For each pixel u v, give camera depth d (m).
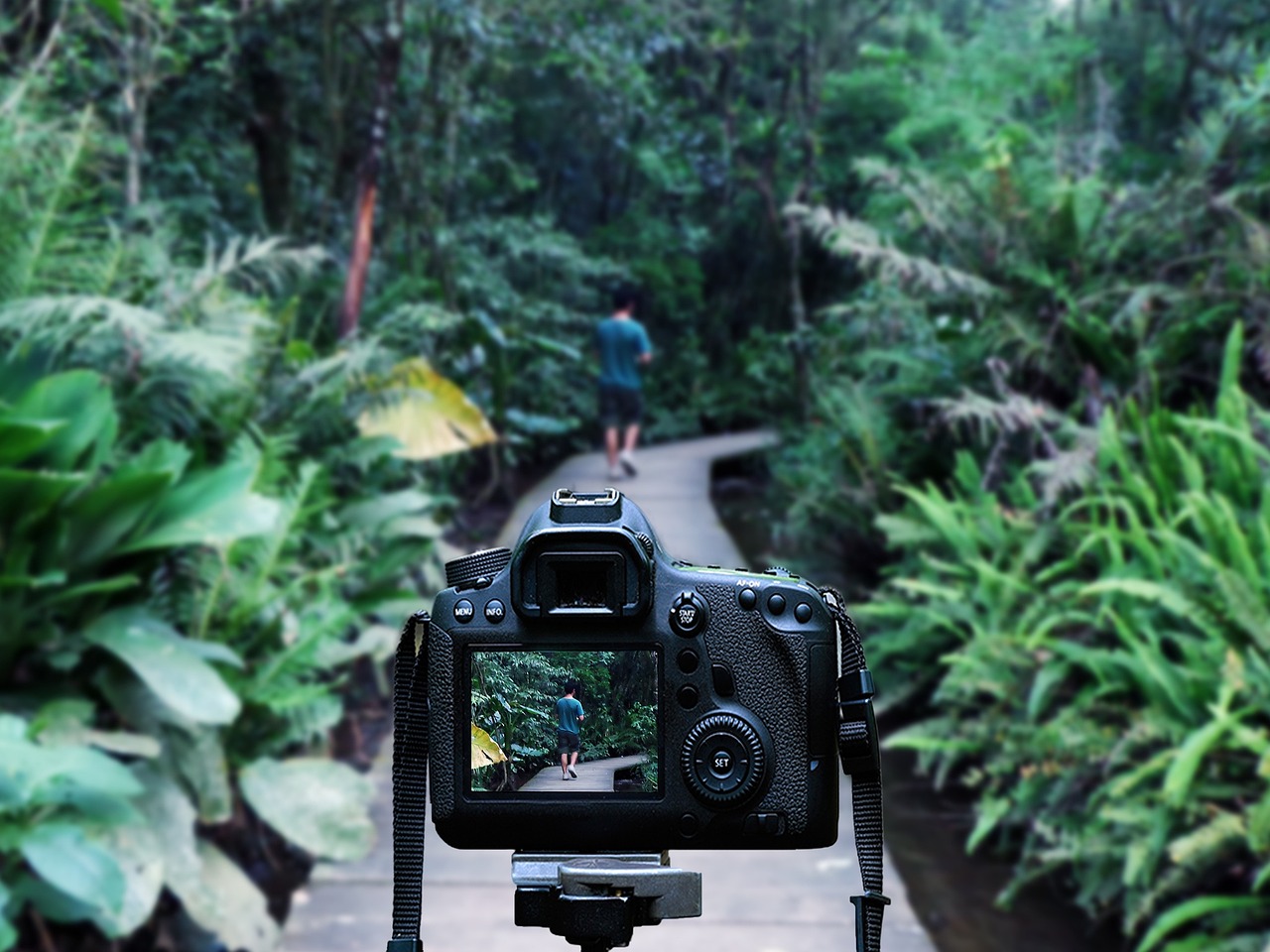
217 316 4.98
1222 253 5.27
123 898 2.96
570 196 20.64
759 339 20.64
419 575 7.58
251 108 9.12
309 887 3.74
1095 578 4.89
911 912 3.56
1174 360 5.43
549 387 14.12
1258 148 5.75
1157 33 9.61
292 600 4.91
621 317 12.64
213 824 4.28
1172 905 3.49
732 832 1.10
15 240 4.41
